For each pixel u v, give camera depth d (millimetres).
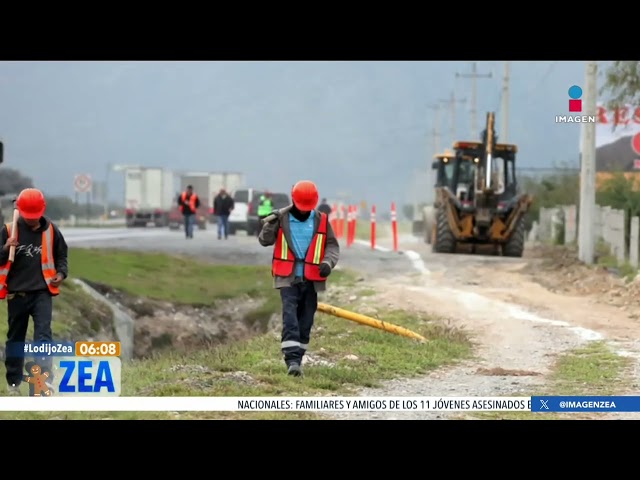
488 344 41031
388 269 70938
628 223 83000
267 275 68875
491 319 47781
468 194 93312
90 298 51406
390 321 45750
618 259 72438
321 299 54438
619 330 44781
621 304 53312
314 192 29469
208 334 58094
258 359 33312
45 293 28375
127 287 59375
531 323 46656
